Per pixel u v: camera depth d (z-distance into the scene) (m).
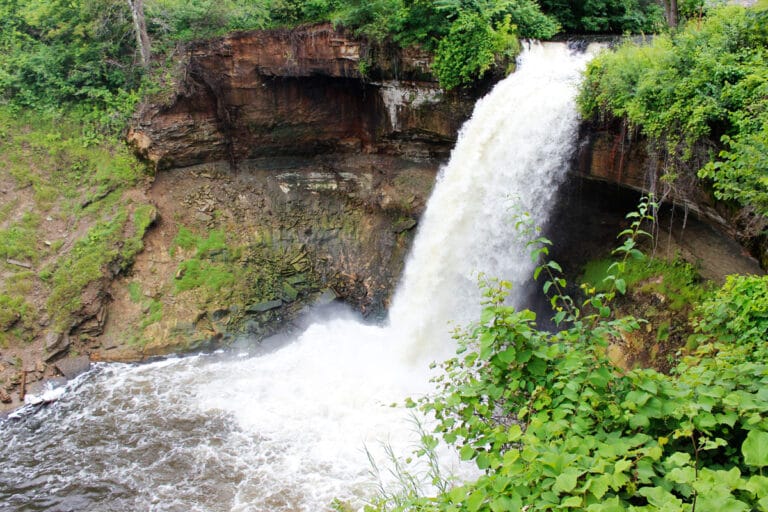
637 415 5.14
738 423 5.41
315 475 13.05
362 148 23.44
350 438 14.18
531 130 16.30
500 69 17.64
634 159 14.01
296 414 15.44
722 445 5.07
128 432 15.00
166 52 22.92
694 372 5.79
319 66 21.25
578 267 16.92
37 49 23.17
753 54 11.24
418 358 18.11
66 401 16.55
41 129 22.05
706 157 11.70
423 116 20.50
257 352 19.39
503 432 5.52
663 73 12.20
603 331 5.86
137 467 13.68
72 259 19.50
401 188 22.22
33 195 20.66
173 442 14.51
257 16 22.36
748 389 5.56
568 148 15.48
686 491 4.54
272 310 20.92
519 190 16.83
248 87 22.28
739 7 12.35
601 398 5.50
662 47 12.90
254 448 14.15
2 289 18.41
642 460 4.77
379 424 14.59
